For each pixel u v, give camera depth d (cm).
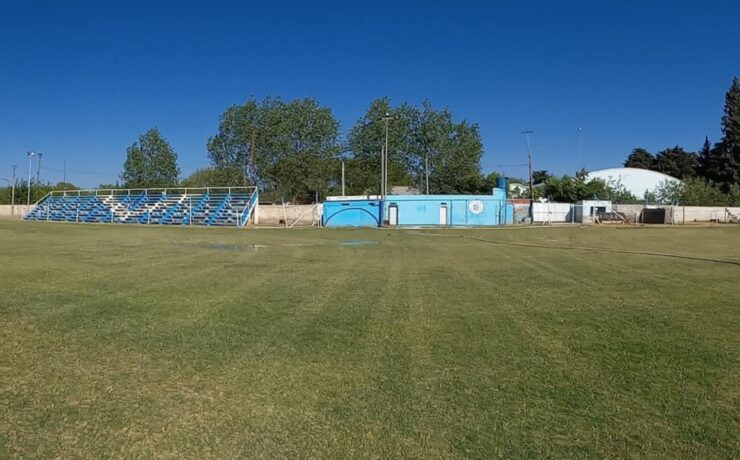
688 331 712
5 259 1537
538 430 407
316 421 421
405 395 477
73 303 870
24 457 360
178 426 410
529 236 3155
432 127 6800
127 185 6812
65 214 5603
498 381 515
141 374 526
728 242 2636
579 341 660
